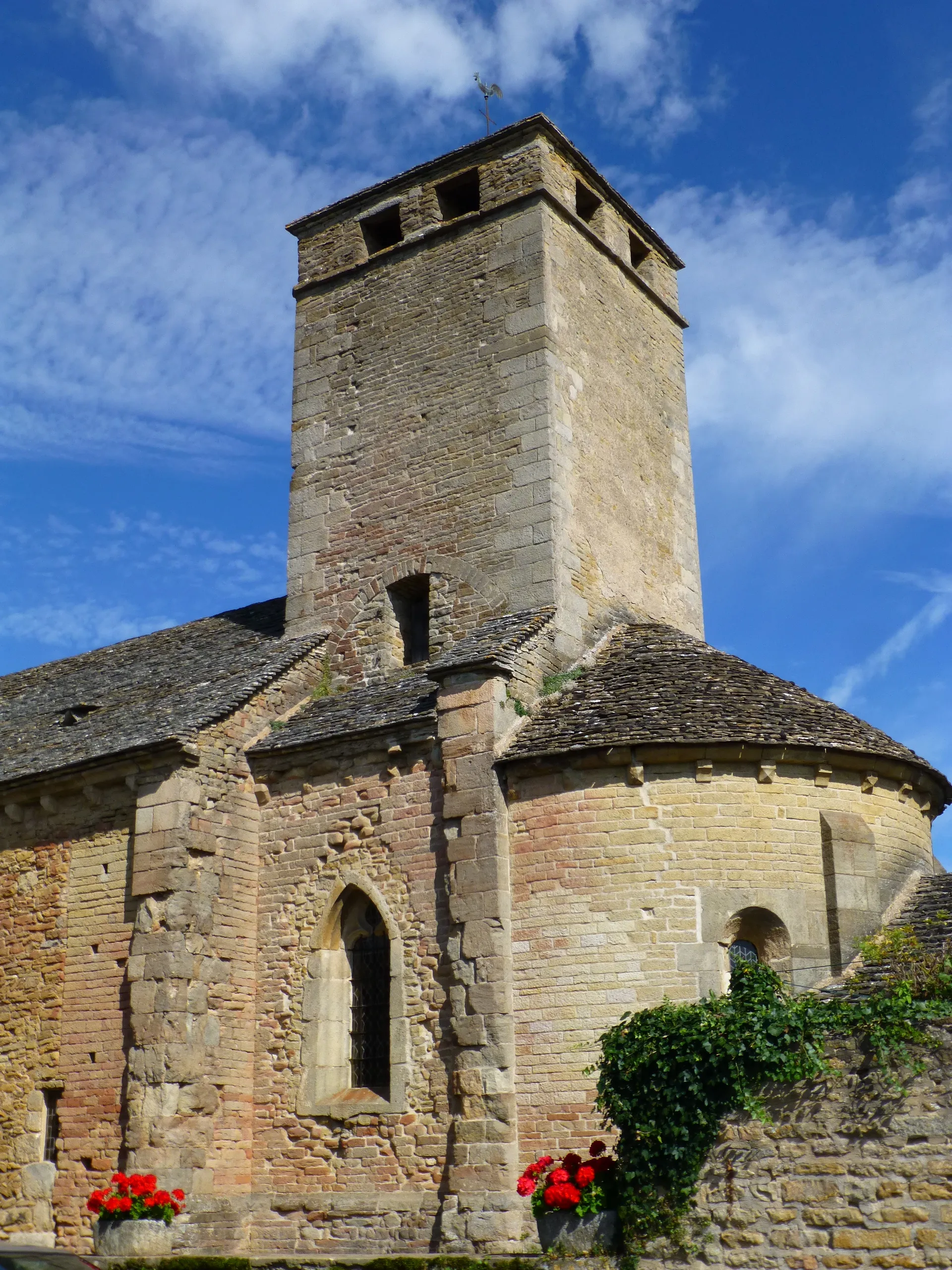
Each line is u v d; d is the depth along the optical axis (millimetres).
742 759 16578
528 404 20703
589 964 16016
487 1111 15922
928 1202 11133
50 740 21719
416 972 17266
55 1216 17969
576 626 19766
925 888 17344
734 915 16094
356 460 22516
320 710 20359
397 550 21438
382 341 22891
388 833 18078
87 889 19156
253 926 18938
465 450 21188
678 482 24219
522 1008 16219
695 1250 12109
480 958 16484
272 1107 18062
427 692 19016
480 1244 15477
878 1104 11578
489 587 20172
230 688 20234
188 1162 17188
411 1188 16516
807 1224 11641
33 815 20266
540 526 19984
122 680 24562
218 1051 17969
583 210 23859
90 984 18672
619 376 22922
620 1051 13195
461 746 17406
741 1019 12508
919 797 18219
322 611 21984
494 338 21453
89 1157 17891
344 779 18766
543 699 18328
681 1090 12539
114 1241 16391
